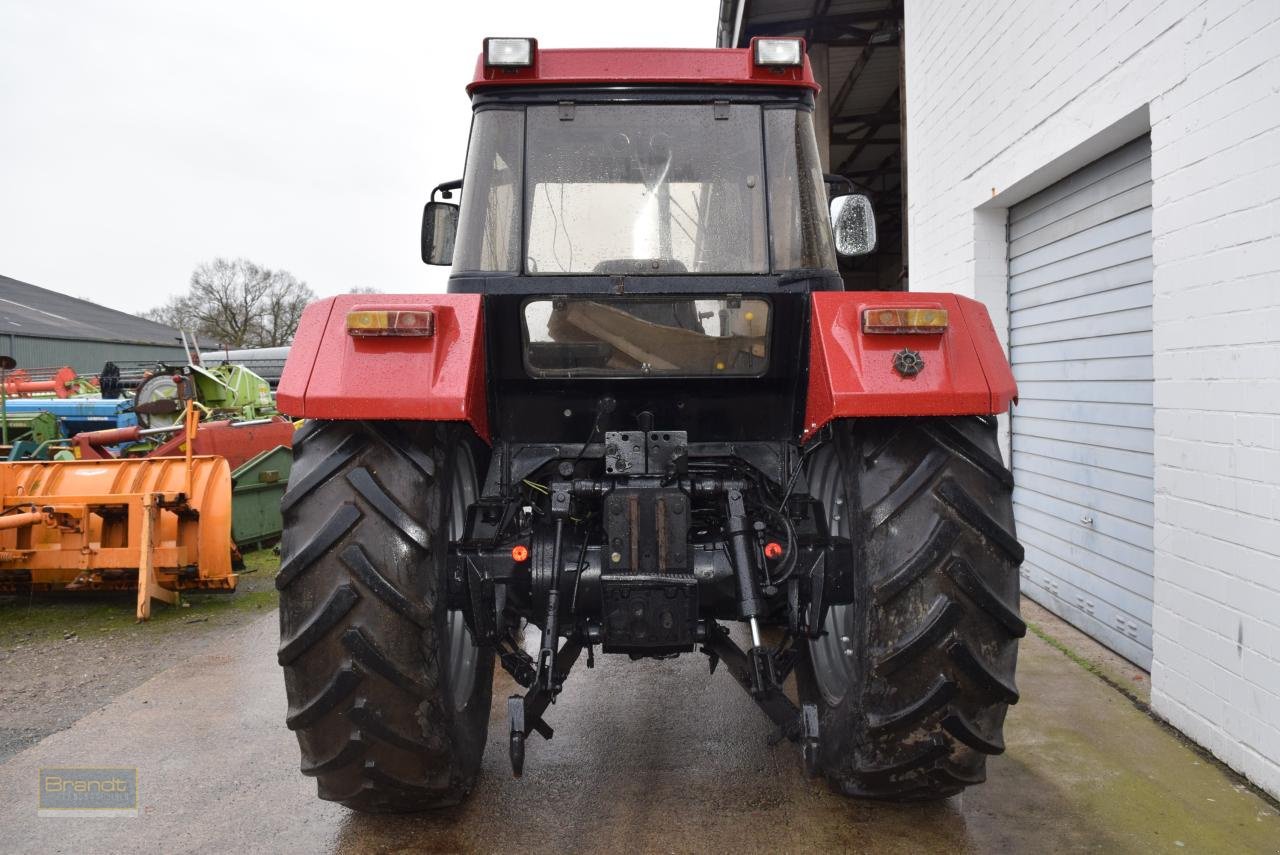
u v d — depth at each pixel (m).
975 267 5.23
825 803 2.76
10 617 5.15
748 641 4.47
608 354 2.72
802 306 2.68
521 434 2.82
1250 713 2.85
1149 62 3.38
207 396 8.37
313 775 2.33
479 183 2.75
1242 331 2.88
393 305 2.26
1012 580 2.23
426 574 2.21
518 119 2.76
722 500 2.50
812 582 2.39
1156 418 3.36
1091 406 4.31
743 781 2.92
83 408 8.30
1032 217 4.90
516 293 2.67
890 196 14.45
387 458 2.23
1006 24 4.71
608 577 2.30
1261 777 2.80
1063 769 2.96
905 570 2.16
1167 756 3.05
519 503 2.64
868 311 2.18
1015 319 5.16
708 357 2.74
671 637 2.28
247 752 3.19
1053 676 3.83
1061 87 4.11
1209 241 3.04
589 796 2.82
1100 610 4.25
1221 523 2.99
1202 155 3.07
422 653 2.21
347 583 2.16
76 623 5.01
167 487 5.25
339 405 2.13
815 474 2.82
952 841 2.53
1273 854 2.45
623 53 2.74
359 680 2.18
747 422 2.81
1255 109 2.81
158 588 5.18
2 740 3.33
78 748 3.24
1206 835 2.55
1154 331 3.36
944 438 2.27
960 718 2.23
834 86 10.41
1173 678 3.28
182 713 3.58
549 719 3.45
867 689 2.24
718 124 2.76
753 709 3.55
